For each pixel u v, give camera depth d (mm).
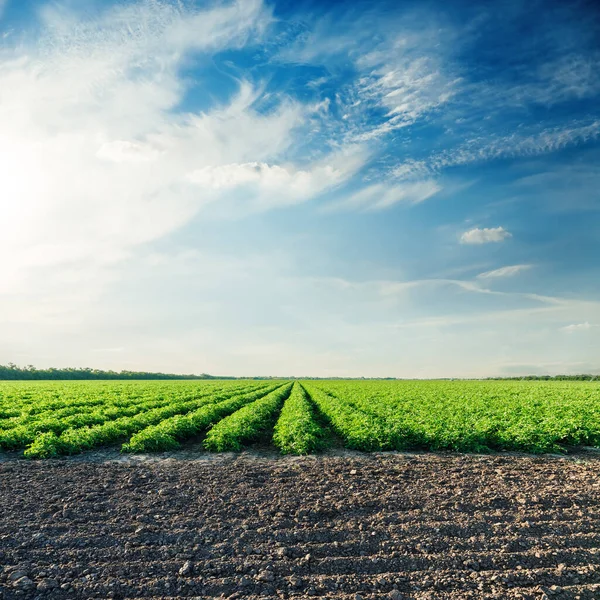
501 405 30109
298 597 6930
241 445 18281
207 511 10133
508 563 7832
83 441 17172
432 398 36656
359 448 17203
